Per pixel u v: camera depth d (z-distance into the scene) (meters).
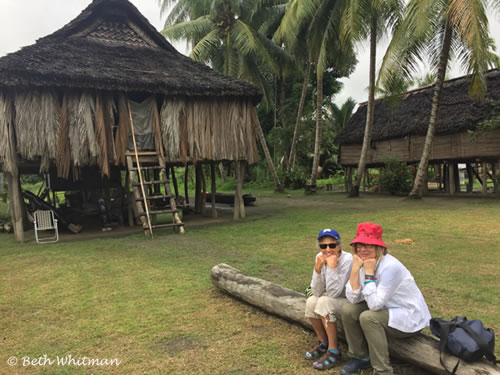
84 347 3.46
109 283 5.43
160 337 3.61
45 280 5.70
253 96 11.52
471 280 4.97
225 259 6.66
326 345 3.16
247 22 20.30
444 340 2.50
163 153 10.79
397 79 14.12
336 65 19.95
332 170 33.19
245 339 3.51
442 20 13.52
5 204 14.32
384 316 2.66
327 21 17.11
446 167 20.28
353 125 23.17
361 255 2.79
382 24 16.62
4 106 8.99
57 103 9.50
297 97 28.39
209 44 18.89
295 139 25.59
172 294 4.84
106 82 9.30
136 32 12.06
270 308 3.94
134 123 10.59
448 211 11.79
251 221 11.36
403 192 19.55
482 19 11.01
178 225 9.70
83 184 13.06
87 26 11.34
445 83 19.16
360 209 13.29
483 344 2.38
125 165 10.36
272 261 6.34
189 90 10.37
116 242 8.71
